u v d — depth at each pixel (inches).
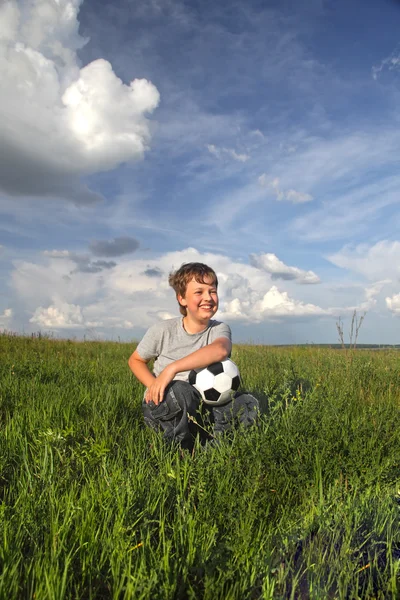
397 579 77.7
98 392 213.9
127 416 184.2
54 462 122.0
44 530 86.4
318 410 145.4
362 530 93.6
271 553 82.7
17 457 131.3
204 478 103.8
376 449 130.6
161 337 161.2
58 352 416.2
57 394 206.7
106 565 78.0
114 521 89.4
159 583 68.7
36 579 71.1
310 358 370.3
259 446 117.9
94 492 97.9
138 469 117.3
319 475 114.0
